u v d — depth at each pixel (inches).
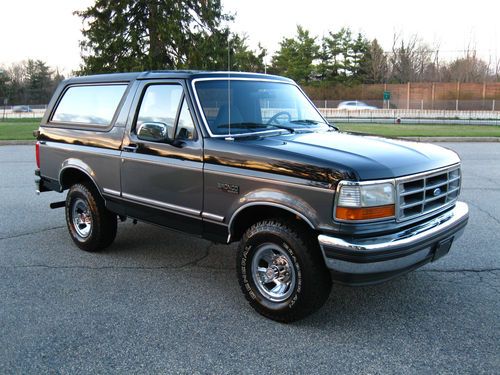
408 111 1743.4
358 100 2218.3
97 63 1279.5
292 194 146.5
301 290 149.3
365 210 137.1
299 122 199.8
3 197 345.1
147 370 132.0
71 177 236.2
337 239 138.5
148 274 201.0
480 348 142.1
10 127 1002.7
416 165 150.9
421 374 129.6
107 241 224.8
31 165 498.3
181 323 158.2
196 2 1269.7
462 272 201.0
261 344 145.2
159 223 191.2
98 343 145.6
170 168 178.9
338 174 137.4
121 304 172.2
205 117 172.1
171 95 181.9
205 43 1251.8
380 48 2687.0
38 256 222.7
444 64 2807.6
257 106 189.2
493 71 2748.5
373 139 176.4
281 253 155.3
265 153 153.4
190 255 224.8
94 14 1270.9
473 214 294.0
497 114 1593.3
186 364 134.7
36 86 3385.8
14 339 147.8
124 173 198.4
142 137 184.2
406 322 158.6
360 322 158.7
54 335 150.1
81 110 224.1
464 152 607.2
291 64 2498.8
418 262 150.8
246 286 163.8
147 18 1261.1
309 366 133.6
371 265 137.4
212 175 165.8
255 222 170.4
